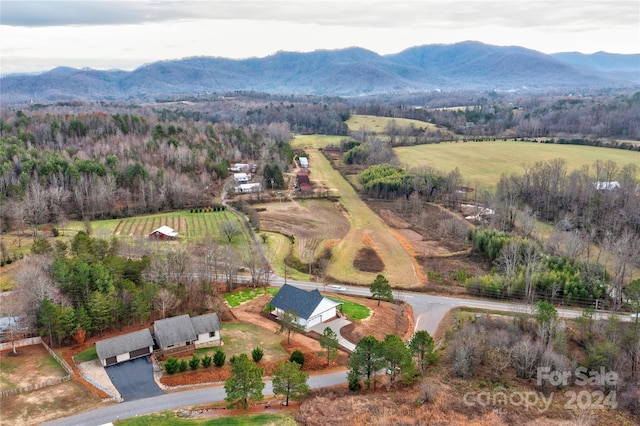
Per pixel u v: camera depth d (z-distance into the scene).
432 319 89.62
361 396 61.47
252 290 98.56
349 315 87.88
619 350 68.88
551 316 74.31
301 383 57.81
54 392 59.41
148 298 78.81
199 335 72.81
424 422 55.44
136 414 55.59
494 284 99.62
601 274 101.31
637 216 127.19
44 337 72.50
